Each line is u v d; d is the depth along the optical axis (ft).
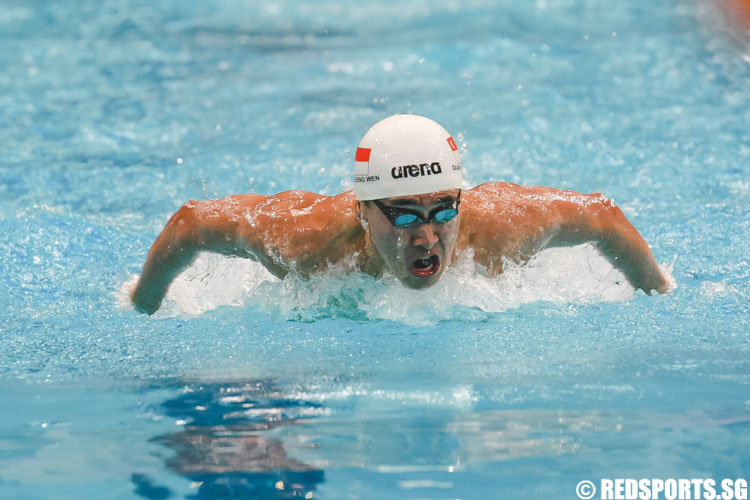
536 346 34.65
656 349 34.12
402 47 114.62
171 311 41.45
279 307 40.16
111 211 58.85
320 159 69.87
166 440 27.63
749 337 35.32
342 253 38.73
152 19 133.28
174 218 41.01
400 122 36.09
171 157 71.41
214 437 27.91
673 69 98.32
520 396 30.07
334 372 32.45
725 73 96.02
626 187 62.13
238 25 131.75
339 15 140.15
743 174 63.62
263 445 27.22
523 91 91.81
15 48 113.09
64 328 38.86
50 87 94.58
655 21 124.36
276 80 100.17
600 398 29.71
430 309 38.70
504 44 112.37
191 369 33.47
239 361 34.09
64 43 116.26
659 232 51.62
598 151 70.69
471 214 38.81
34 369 33.91
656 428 27.76
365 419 28.78
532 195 40.11
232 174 66.74
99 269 47.78
